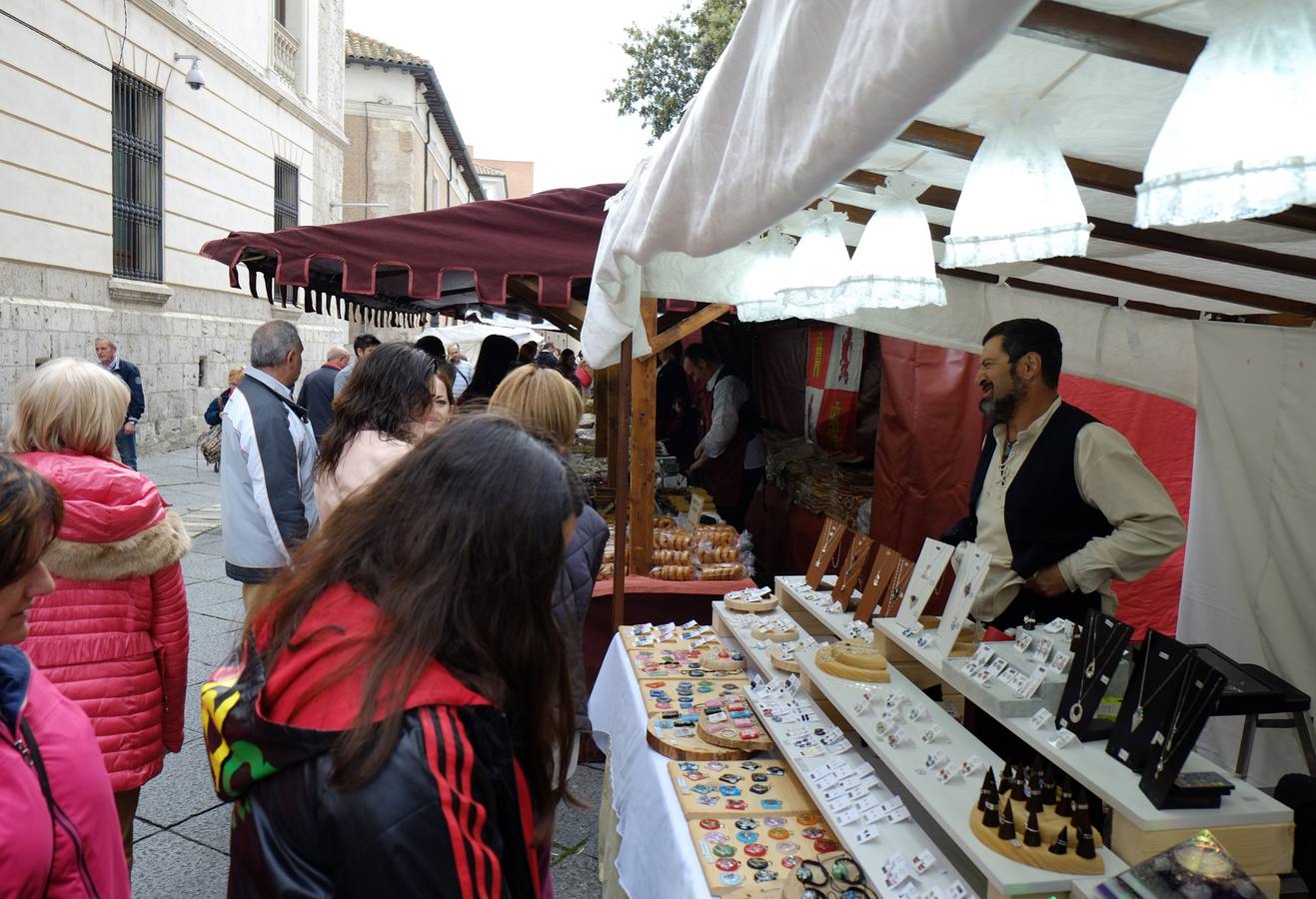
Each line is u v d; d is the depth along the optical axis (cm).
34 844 119
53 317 964
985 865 144
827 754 210
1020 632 194
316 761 87
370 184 2544
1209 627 280
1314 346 244
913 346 429
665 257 317
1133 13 100
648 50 1983
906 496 433
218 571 657
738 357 797
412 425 239
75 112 992
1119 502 222
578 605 254
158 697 227
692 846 195
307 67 1717
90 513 206
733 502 631
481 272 410
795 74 103
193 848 299
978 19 69
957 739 188
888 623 233
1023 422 242
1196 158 78
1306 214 143
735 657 304
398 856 82
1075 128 139
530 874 99
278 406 361
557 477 102
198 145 1295
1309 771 222
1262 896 123
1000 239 122
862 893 171
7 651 127
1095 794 156
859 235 252
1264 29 78
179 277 1254
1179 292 234
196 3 1265
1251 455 263
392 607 92
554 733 102
